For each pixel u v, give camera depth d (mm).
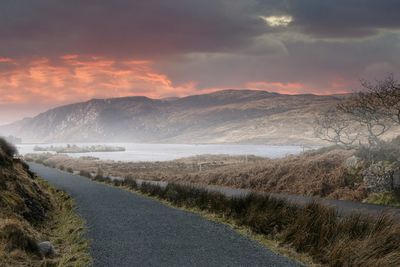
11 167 16953
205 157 75688
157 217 15336
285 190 26734
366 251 8953
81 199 20828
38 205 14930
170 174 42031
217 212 15867
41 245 9688
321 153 33281
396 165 22828
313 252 9852
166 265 9070
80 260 9375
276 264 9141
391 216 10961
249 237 11859
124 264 9156
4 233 9156
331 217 11461
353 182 24500
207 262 9297
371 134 26938
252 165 35875
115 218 15070
